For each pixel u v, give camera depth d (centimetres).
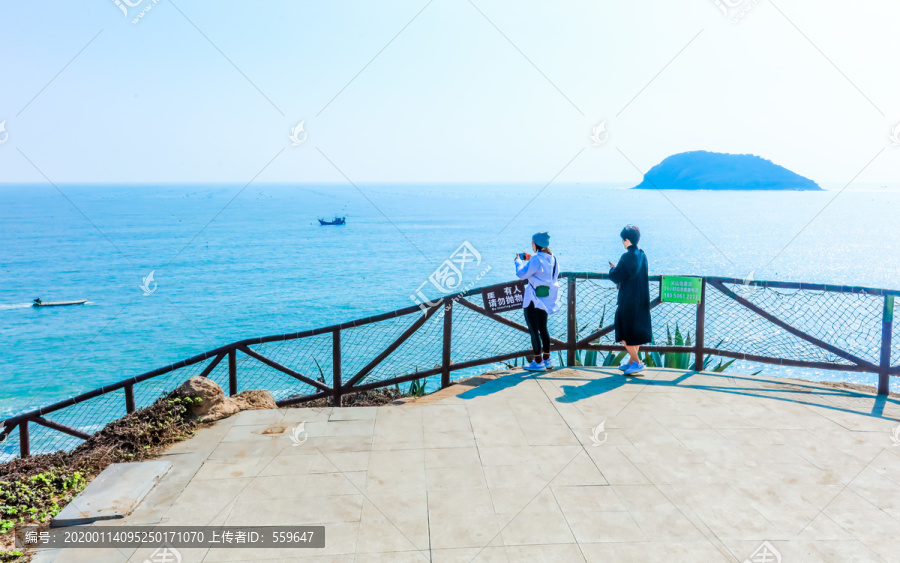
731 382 623
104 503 360
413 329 667
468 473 406
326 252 11319
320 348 2375
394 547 313
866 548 308
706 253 9944
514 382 627
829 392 583
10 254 11150
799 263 8469
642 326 630
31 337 5094
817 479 391
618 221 18225
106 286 7744
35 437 1958
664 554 306
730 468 411
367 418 520
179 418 499
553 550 310
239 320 5669
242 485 390
